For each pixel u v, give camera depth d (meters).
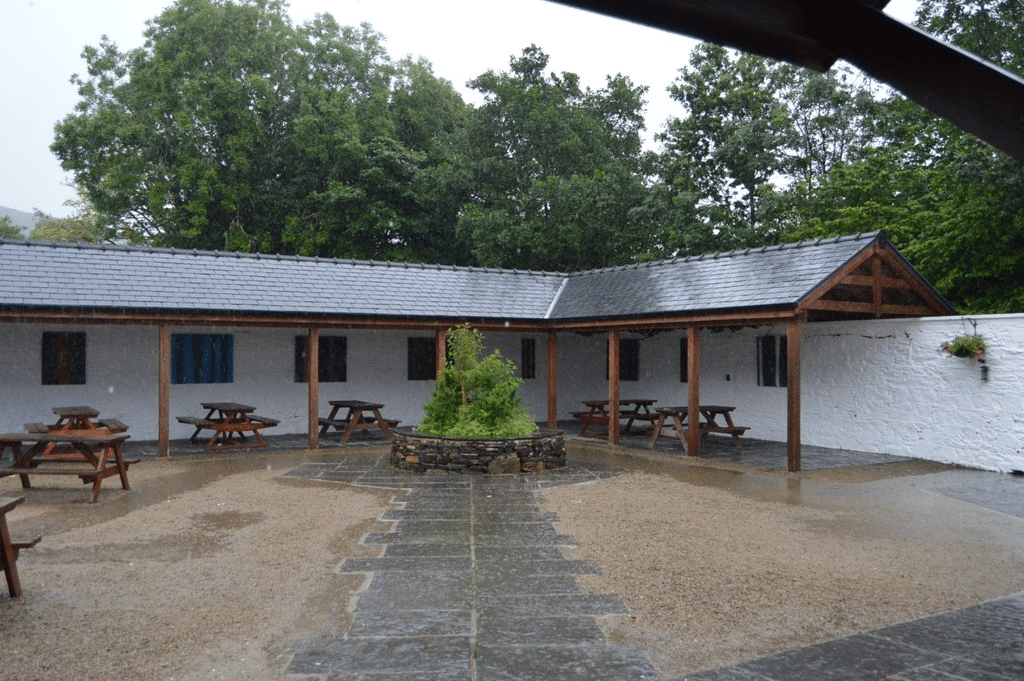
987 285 16.11
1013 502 8.80
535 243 25.50
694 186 25.50
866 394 13.30
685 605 5.12
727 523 7.66
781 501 8.85
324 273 15.16
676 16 2.29
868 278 11.86
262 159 28.41
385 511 8.21
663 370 17.70
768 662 4.17
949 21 8.43
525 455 11.01
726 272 13.48
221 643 4.44
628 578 5.72
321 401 16.55
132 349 14.54
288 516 7.94
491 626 4.71
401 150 28.64
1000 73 2.08
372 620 4.81
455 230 28.25
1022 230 15.06
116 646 4.39
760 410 15.34
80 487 9.64
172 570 5.93
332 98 28.61
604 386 19.42
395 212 28.06
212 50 28.66
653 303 13.52
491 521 7.72
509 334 18.78
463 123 32.56
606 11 2.27
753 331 15.50
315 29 32.25
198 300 12.67
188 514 8.03
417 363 17.78
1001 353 11.13
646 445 14.31
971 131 2.28
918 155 20.62
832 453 13.19
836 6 2.23
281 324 13.31
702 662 4.17
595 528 7.41
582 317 14.73
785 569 5.98
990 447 11.24
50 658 4.22
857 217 19.27
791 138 24.11
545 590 5.43
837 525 7.58
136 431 14.54
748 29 2.32
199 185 26.50
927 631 4.64
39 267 12.41
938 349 12.04
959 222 15.41
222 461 12.10
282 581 5.64
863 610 5.04
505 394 11.67
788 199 22.72
